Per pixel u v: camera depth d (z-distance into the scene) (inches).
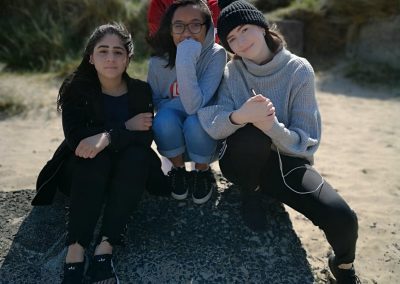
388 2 276.7
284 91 90.4
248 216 94.8
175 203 100.7
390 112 207.3
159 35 97.1
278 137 84.7
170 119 93.0
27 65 258.7
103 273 79.4
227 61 103.7
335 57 294.0
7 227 97.8
